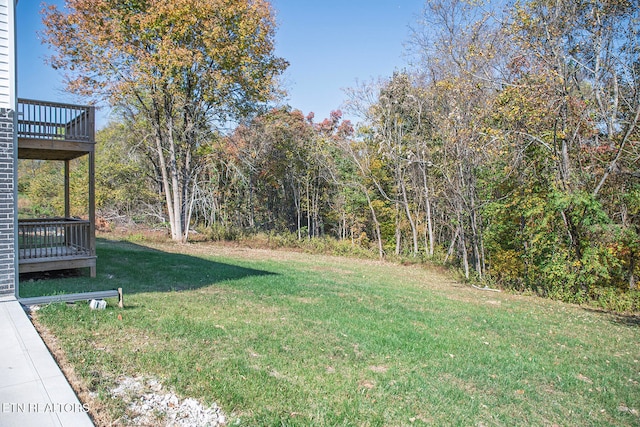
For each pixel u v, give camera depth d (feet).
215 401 12.66
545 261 46.29
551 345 24.22
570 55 44.98
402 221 86.84
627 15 41.88
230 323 21.42
